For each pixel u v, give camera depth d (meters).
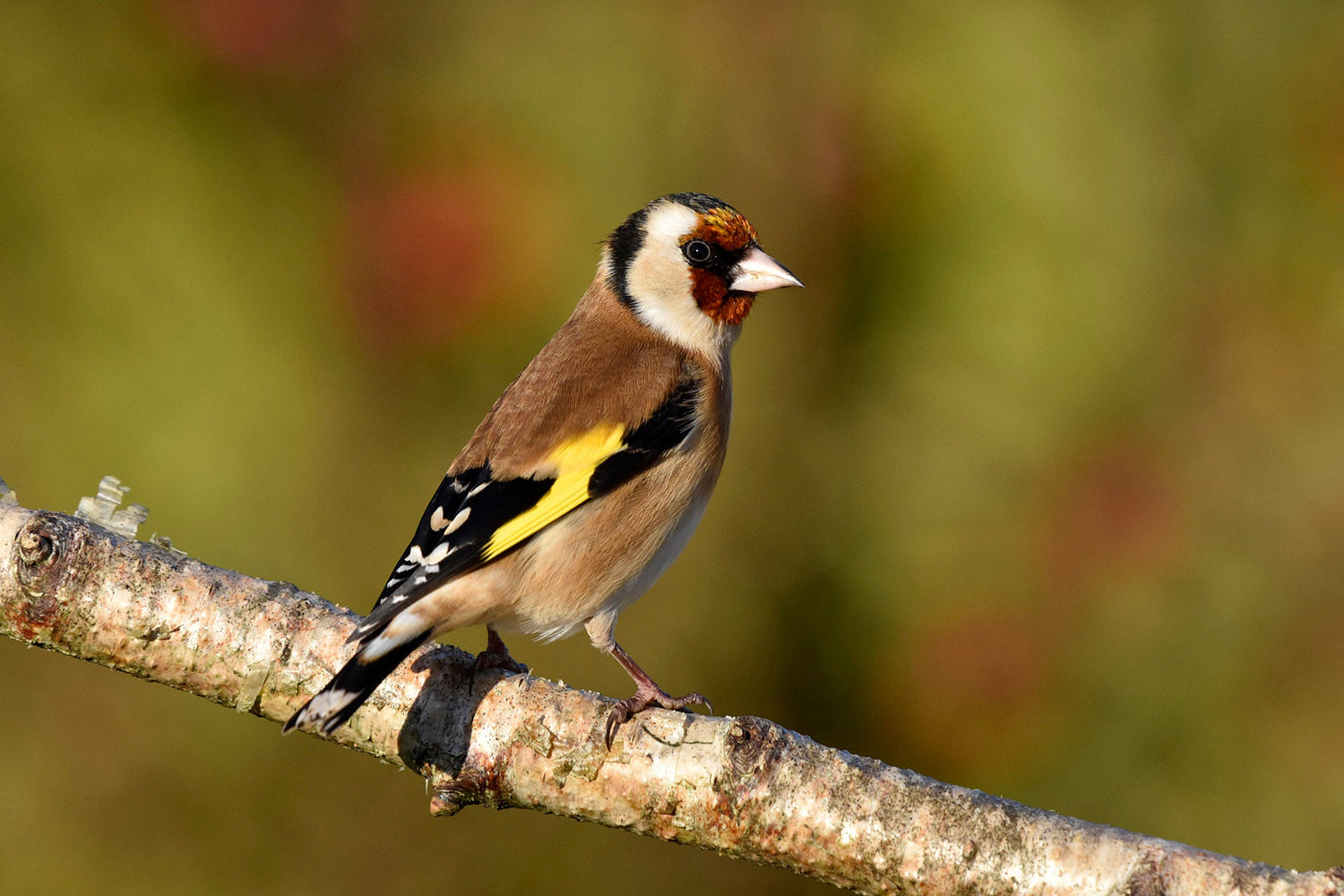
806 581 11.32
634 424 7.03
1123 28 11.84
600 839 10.84
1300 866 10.45
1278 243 11.96
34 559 5.86
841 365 11.71
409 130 11.69
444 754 5.70
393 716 5.78
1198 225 11.88
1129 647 10.99
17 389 10.73
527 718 5.64
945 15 11.83
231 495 10.64
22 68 11.05
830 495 11.45
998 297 11.29
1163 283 11.56
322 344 11.25
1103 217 11.30
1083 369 11.23
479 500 6.66
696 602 11.13
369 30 11.71
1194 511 11.23
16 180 10.95
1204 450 11.48
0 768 10.34
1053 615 11.13
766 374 11.55
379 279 11.34
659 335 7.72
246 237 11.27
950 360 11.38
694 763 5.40
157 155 11.15
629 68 11.70
